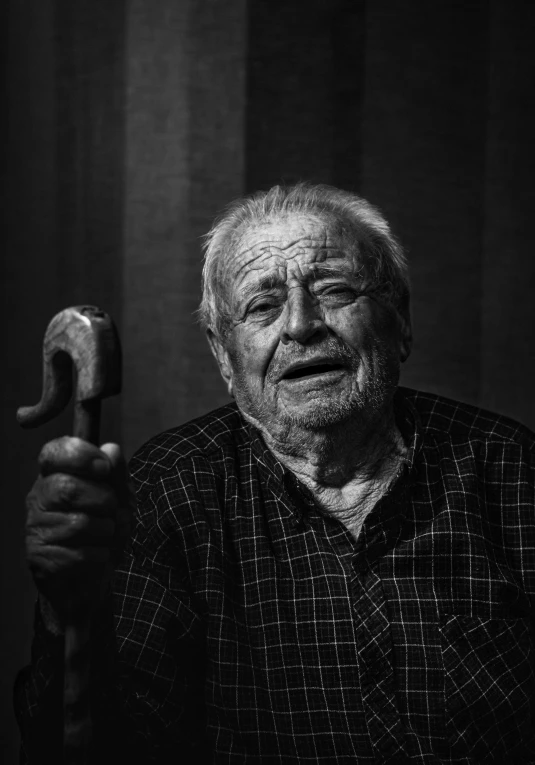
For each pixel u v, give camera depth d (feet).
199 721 4.30
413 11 9.75
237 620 4.23
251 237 4.35
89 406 2.91
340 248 4.29
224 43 9.50
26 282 8.98
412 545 4.21
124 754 3.75
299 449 4.30
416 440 4.42
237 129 9.53
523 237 9.89
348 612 4.11
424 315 9.79
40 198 9.04
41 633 3.21
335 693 4.05
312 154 9.68
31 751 3.43
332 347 4.18
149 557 4.33
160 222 9.40
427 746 3.96
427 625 4.10
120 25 9.29
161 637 4.19
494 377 9.86
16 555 8.59
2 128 8.89
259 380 4.28
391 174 9.75
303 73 9.66
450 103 9.83
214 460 4.55
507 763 4.01
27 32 8.98
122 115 9.30
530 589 4.28
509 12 9.80
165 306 9.41
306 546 4.25
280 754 4.08
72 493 2.88
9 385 8.82
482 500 4.40
